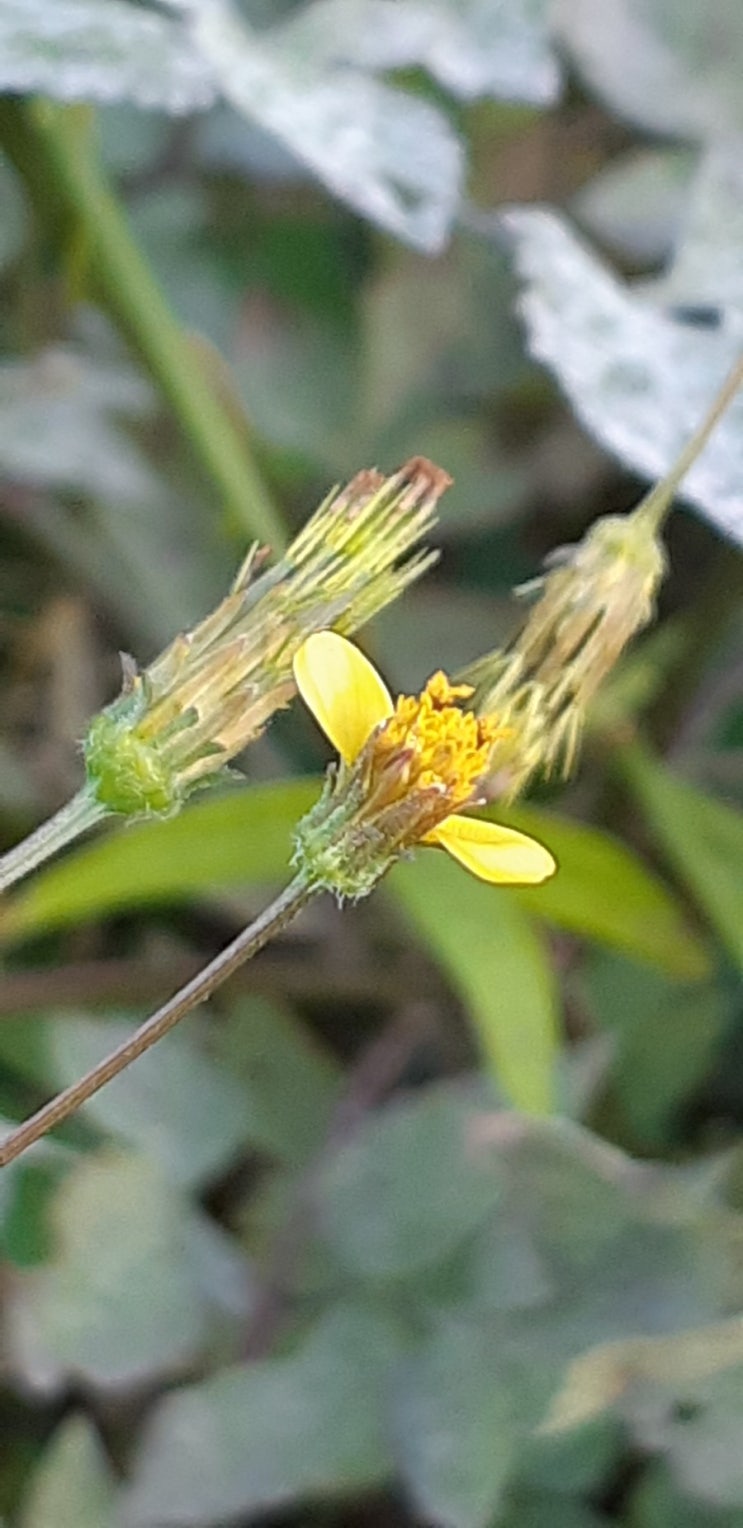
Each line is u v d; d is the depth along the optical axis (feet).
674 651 0.61
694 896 0.62
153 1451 0.49
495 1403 0.50
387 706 0.39
